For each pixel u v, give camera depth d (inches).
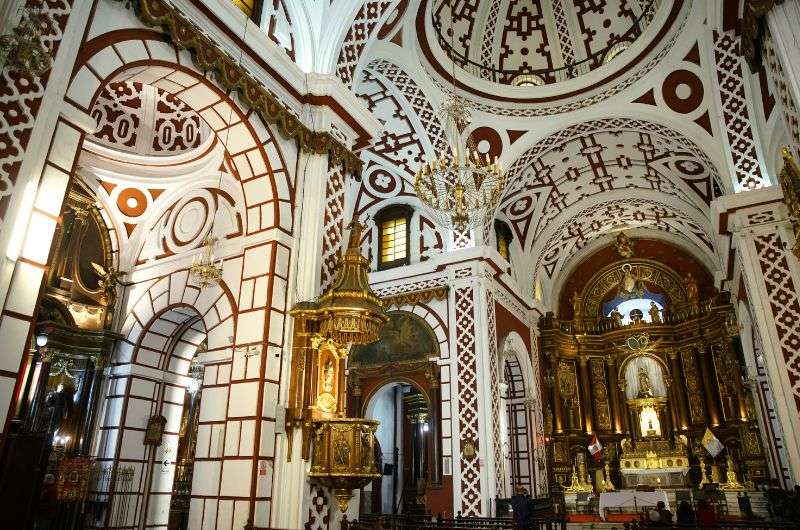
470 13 543.8
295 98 333.4
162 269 407.5
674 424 721.0
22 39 180.5
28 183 184.1
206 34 275.3
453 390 512.1
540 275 768.3
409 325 564.4
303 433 275.6
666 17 445.7
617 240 772.6
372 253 615.8
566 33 562.3
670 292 773.9
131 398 391.2
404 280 578.6
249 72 299.9
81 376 394.6
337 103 340.5
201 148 401.1
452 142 521.7
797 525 303.7
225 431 279.0
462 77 517.3
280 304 298.4
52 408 380.5
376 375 565.3
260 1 327.9
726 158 427.5
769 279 382.9
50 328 380.2
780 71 253.9
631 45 480.1
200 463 316.8
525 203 655.1
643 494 522.0
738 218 403.2
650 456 682.2
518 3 559.5
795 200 247.3
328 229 328.2
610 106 509.4
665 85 475.8
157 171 424.5
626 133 553.3
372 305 284.2
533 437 617.0
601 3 538.9
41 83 191.9
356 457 272.4
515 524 319.3
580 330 783.7
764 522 309.3
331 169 339.3
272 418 275.4
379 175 585.6
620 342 777.6
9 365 174.6
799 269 377.7
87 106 217.0
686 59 454.3
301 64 345.1
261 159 309.3
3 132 179.0
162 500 394.3
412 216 609.6
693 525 304.8
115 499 365.1
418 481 670.5
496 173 372.2
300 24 350.9
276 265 300.7
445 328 541.3
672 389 733.9
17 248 179.9
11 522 232.5
